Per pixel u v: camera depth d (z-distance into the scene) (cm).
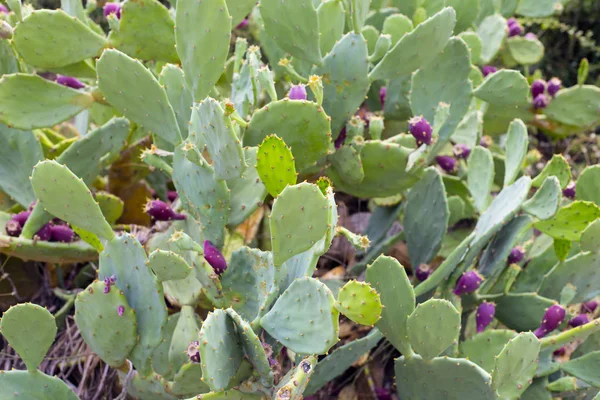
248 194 154
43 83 170
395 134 202
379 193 180
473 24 236
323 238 136
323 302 130
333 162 176
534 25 346
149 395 152
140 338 147
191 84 152
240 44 172
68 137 206
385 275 149
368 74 169
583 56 356
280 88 197
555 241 172
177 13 149
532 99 216
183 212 169
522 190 165
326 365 158
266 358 136
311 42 167
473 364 146
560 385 162
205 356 129
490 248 175
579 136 275
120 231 187
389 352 183
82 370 174
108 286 144
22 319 140
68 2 179
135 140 190
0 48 175
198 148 148
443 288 171
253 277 147
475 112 206
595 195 178
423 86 182
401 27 190
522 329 174
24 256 169
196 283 162
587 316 170
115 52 149
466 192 202
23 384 144
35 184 144
